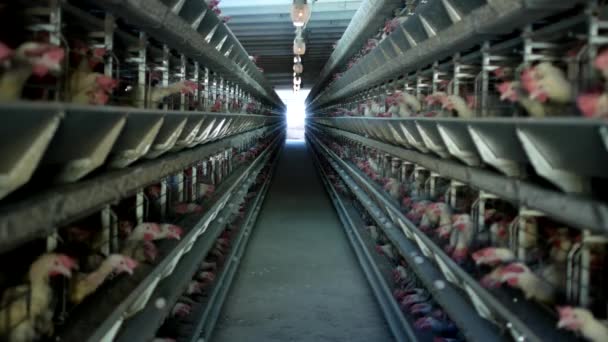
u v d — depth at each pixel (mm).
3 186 1836
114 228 3467
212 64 6773
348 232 9156
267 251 8242
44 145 1882
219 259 6516
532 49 2955
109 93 2965
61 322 2508
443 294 3807
